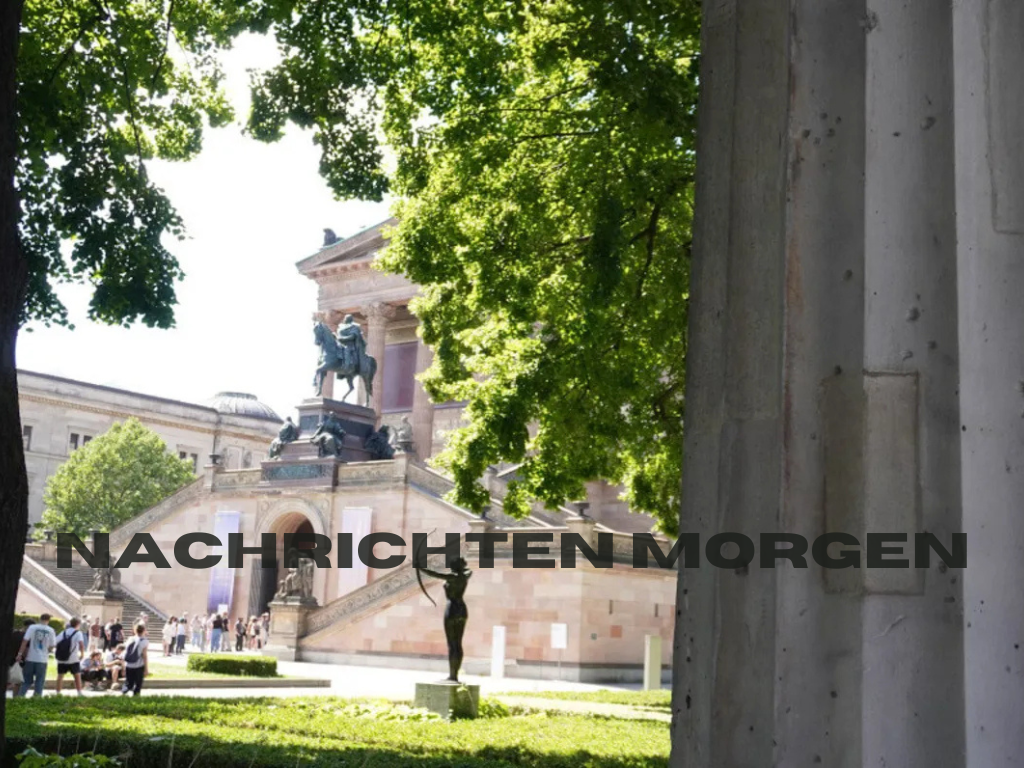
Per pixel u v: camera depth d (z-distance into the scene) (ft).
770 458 9.46
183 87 45.85
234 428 302.86
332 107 43.39
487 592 117.29
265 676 99.76
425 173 50.96
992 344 8.96
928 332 9.02
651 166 49.52
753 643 9.27
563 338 57.31
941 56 9.29
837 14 9.70
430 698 59.57
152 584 164.76
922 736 8.47
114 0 41.86
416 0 42.96
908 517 8.78
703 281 10.76
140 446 223.10
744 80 10.34
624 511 174.60
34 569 144.77
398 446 146.00
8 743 34.60
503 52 48.34
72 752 35.37
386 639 125.59
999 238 9.12
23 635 62.59
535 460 61.05
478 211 55.72
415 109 49.39
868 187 9.20
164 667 104.32
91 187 39.60
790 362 9.37
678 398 61.46
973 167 9.13
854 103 9.42
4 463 15.92
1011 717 8.48
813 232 9.48
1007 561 8.70
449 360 61.21
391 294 218.38
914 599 8.68
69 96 39.17
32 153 37.70
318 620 133.18
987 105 9.26
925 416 8.89
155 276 39.99
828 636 8.91
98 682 81.82
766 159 10.00
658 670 96.89
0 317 15.89
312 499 151.02
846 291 9.25
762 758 9.00
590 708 68.64
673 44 49.47
